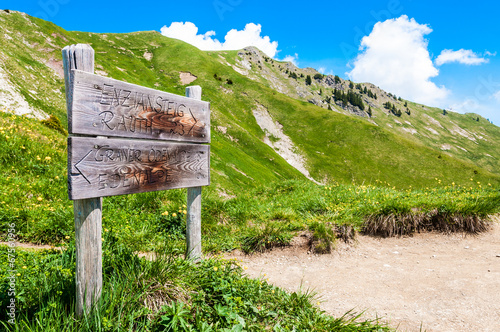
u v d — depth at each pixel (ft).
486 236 19.21
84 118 7.97
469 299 11.85
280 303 10.39
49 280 8.87
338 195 26.13
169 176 10.86
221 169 120.16
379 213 20.74
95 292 7.81
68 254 11.33
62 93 110.52
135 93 9.51
